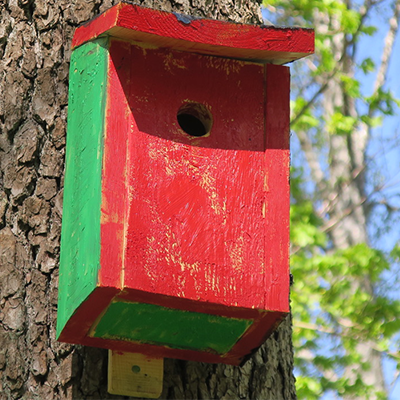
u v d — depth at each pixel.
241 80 4.76
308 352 13.59
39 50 5.19
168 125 4.54
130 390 4.61
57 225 4.88
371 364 13.91
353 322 12.97
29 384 4.62
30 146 4.99
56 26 5.25
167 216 4.39
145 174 4.41
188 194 4.46
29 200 4.91
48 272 4.81
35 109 5.08
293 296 12.86
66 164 4.77
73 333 4.46
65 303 4.44
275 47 4.65
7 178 4.95
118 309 4.31
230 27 4.59
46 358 4.67
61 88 5.12
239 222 4.52
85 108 4.64
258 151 4.68
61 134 5.04
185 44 4.57
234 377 4.99
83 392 4.62
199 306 4.35
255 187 4.61
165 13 4.48
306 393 11.73
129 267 4.22
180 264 4.34
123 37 4.54
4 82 5.12
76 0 5.31
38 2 5.28
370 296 13.09
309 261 12.88
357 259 12.86
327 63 13.66
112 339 4.52
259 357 5.15
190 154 4.54
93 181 4.39
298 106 13.23
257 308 4.41
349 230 16.27
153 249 4.30
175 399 4.77
